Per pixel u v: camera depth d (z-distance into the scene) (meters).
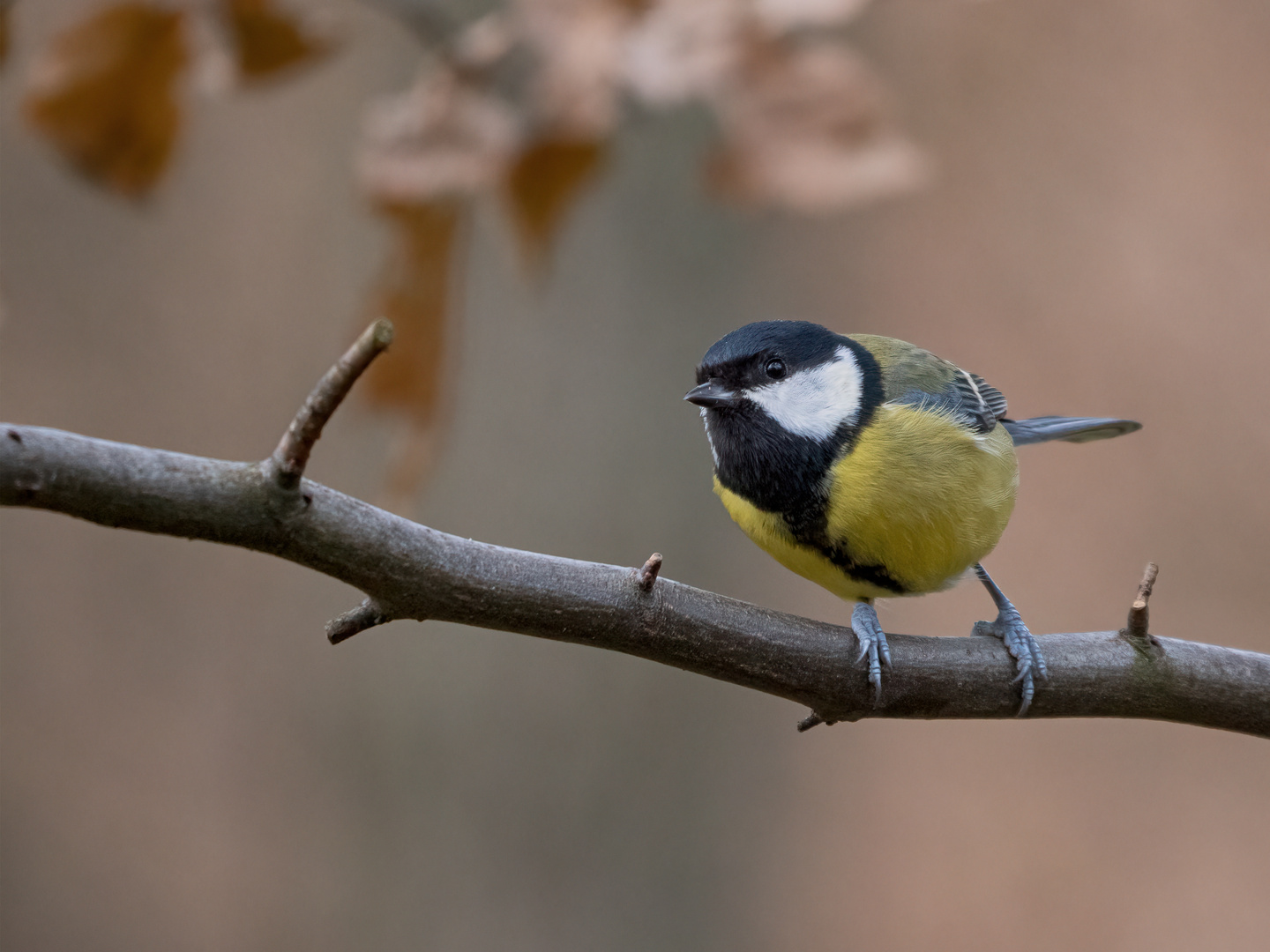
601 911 10.88
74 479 4.05
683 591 5.25
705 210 11.22
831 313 16.52
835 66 5.45
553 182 5.75
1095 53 18.64
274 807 13.71
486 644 10.99
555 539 10.96
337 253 13.73
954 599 16.78
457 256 5.76
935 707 5.68
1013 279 18.06
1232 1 18.64
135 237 15.34
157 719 14.80
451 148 5.60
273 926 13.38
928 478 6.82
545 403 11.05
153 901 14.45
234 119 14.89
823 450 6.92
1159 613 16.67
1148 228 18.19
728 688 11.89
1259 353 17.58
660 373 11.16
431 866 10.88
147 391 15.34
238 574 14.81
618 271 11.16
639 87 5.49
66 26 5.73
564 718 10.95
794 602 14.31
